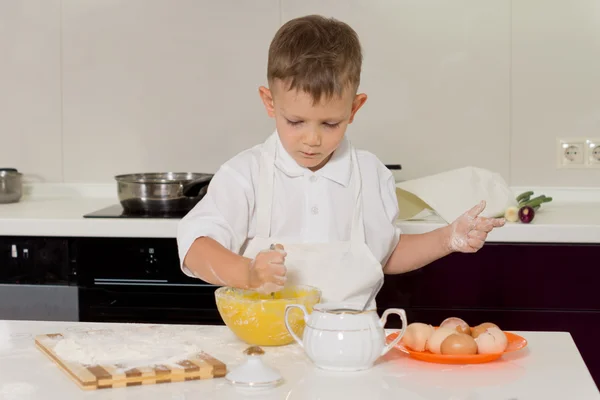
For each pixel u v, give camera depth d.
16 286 2.28
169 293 2.24
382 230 1.56
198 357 1.09
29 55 2.80
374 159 1.63
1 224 2.25
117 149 2.80
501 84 2.65
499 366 1.11
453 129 2.67
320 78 1.26
